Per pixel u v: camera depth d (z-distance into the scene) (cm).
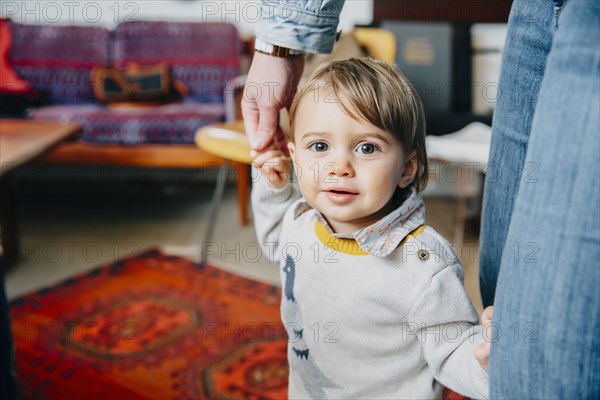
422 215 70
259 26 82
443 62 255
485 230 86
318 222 73
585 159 47
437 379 67
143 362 145
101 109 286
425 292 64
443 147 201
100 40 318
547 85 50
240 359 146
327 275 70
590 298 47
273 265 208
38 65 309
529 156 52
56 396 131
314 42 81
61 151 257
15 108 287
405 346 69
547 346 49
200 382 137
